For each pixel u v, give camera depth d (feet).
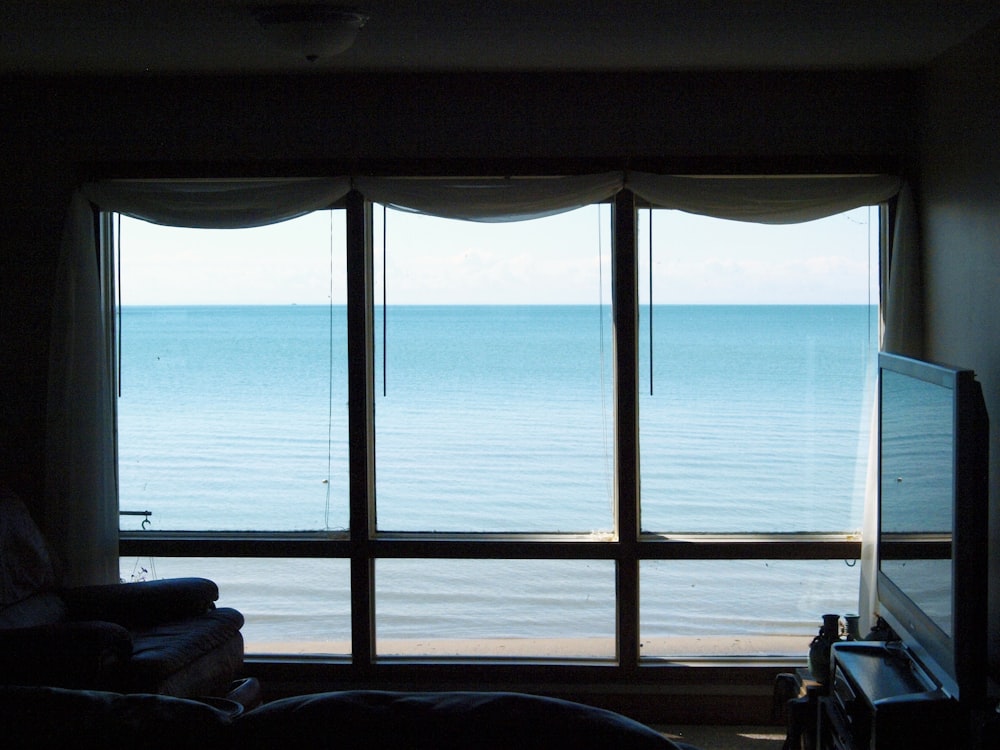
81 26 10.46
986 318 10.35
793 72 12.66
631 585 12.82
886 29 10.57
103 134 13.14
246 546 13.19
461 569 14.60
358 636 13.06
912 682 8.46
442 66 12.37
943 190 11.60
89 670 9.55
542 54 11.76
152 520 13.92
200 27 10.50
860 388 13.58
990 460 10.21
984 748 7.27
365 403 13.09
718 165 12.70
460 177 12.90
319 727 4.01
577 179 12.57
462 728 3.88
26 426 13.23
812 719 10.09
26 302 13.24
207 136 13.07
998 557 10.00
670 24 10.40
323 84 12.94
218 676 11.17
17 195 13.24
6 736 4.25
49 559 11.87
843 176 12.85
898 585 9.38
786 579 13.56
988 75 10.27
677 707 12.77
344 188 12.78
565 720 3.86
